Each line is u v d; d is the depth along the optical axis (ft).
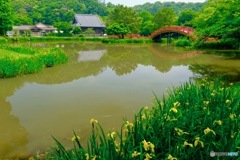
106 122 24.07
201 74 48.19
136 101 31.14
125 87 39.11
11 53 69.41
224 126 11.00
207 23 46.93
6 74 46.55
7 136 21.52
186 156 9.77
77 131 22.07
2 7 145.59
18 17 269.03
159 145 10.62
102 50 111.65
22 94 35.88
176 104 14.07
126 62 71.26
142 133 10.92
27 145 19.67
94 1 426.92
